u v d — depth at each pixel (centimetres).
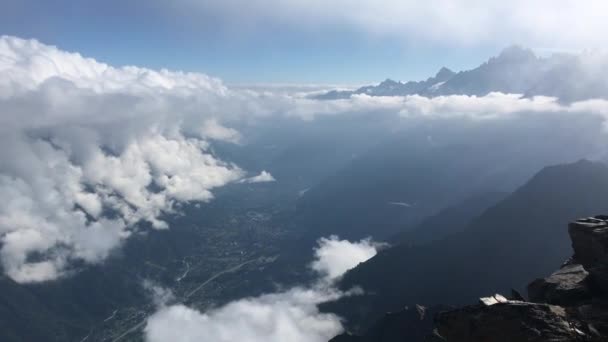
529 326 2906
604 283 3506
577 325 2900
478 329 3089
